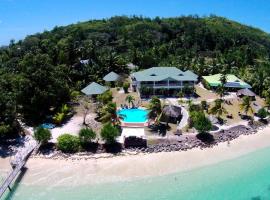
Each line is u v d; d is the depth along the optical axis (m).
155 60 131.75
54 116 71.06
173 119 71.06
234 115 78.50
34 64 72.94
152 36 196.00
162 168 53.06
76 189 46.34
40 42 165.25
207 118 67.94
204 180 49.72
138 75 95.00
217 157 58.00
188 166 54.22
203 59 142.62
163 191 46.19
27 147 58.34
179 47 180.25
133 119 73.81
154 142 60.19
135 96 91.56
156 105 68.00
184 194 45.50
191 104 77.88
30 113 72.81
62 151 56.59
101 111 71.56
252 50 183.12
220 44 191.50
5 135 62.00
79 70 102.94
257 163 56.28
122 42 180.38
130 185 47.72
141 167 53.00
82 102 83.62
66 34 197.88
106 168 52.28
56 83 74.88
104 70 110.31
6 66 124.06
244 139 66.38
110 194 45.12
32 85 70.38
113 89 99.06
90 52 111.50
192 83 95.12
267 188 47.78
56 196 44.41
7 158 55.09
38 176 49.53
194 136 63.75
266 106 86.25
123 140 60.75
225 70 117.50
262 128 72.94
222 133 66.62
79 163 53.53
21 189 45.94
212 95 95.00
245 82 107.31
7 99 62.16
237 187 47.88
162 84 92.25
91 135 57.44
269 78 107.00
